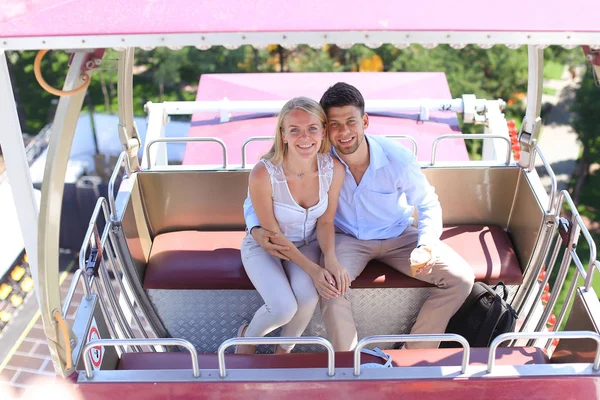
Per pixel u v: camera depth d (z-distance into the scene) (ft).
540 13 7.62
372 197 10.57
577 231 10.05
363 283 10.87
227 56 50.90
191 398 8.48
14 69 50.98
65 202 36.04
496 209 12.48
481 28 7.41
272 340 8.14
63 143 7.79
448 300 10.57
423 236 10.41
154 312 11.64
